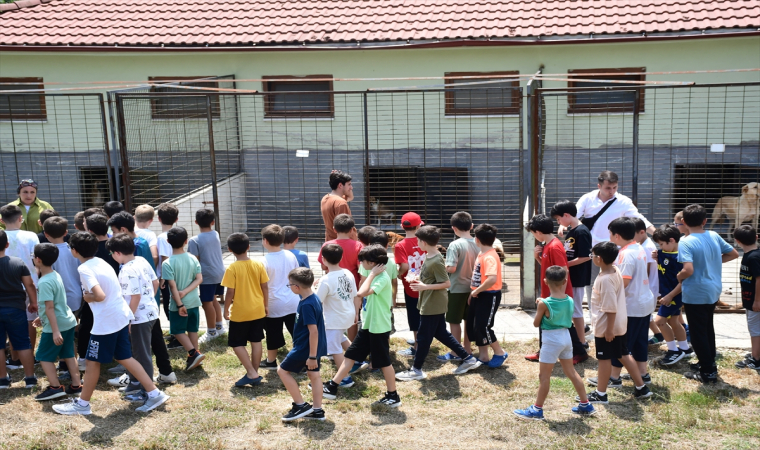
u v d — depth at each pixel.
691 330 6.01
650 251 6.51
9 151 13.79
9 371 6.51
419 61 12.86
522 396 5.86
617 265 5.76
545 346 5.29
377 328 5.60
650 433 5.10
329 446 5.01
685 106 12.20
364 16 13.58
